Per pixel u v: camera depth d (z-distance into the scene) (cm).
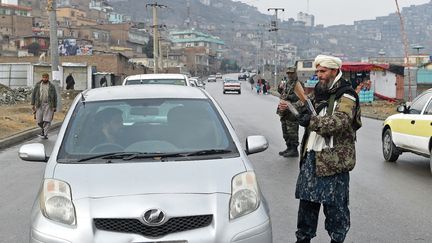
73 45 8512
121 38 13425
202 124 541
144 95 582
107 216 405
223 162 471
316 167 489
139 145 509
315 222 520
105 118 541
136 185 429
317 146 492
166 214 406
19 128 1806
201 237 403
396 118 1166
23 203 808
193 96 589
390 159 1188
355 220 703
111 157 485
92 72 5419
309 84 4344
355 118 490
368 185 928
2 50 9875
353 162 491
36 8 14950
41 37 10400
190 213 409
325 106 491
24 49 10212
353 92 484
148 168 456
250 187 443
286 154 1219
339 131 477
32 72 4772
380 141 1623
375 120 2662
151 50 13950
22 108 2502
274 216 716
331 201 490
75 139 514
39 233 413
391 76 4022
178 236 402
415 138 1077
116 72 7488
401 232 651
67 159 484
